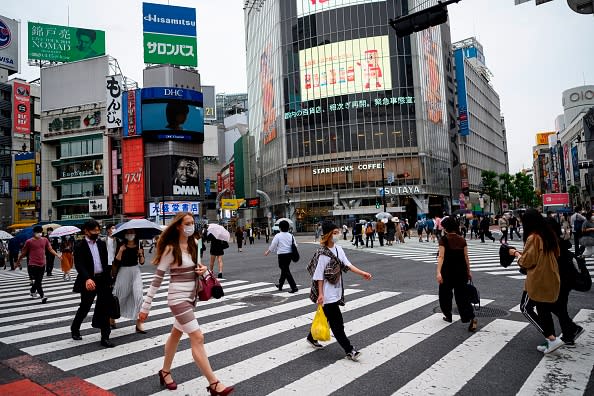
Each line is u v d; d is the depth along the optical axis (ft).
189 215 13.60
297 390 13.20
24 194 191.42
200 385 13.88
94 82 184.14
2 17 216.54
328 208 178.70
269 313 24.61
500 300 26.68
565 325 16.81
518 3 22.67
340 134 180.75
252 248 98.68
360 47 181.06
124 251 21.31
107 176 177.88
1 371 15.70
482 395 12.57
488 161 302.86
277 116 197.47
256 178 242.17
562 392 12.66
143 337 20.21
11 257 65.00
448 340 18.17
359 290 31.94
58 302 31.48
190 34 184.03
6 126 220.02
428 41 194.39
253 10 243.60
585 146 203.51
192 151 177.58
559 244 16.67
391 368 14.99
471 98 268.00
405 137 176.86
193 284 13.47
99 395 13.21
